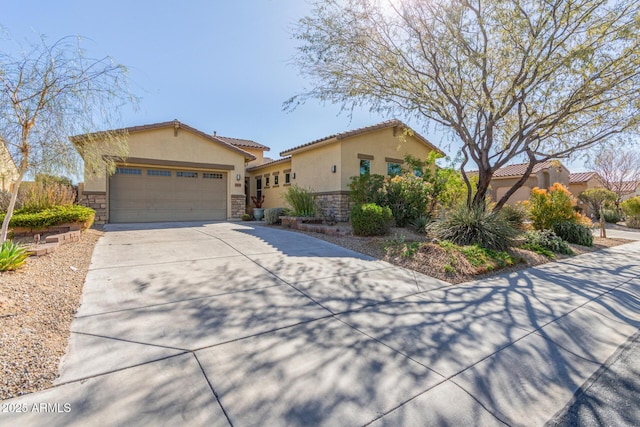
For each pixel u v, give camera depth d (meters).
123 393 2.35
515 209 12.05
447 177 12.12
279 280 5.33
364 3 7.64
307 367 2.80
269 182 20.08
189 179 14.72
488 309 4.43
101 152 7.50
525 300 4.88
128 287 4.66
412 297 4.82
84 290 4.42
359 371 2.77
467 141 9.36
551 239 9.45
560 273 6.75
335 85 8.96
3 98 5.18
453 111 9.52
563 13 7.18
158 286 4.76
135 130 12.92
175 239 8.60
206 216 15.15
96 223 12.34
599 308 4.65
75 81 5.86
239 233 9.99
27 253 5.32
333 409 2.28
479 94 8.96
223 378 2.59
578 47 7.41
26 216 7.75
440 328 3.74
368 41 8.29
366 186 11.78
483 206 9.22
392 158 15.42
